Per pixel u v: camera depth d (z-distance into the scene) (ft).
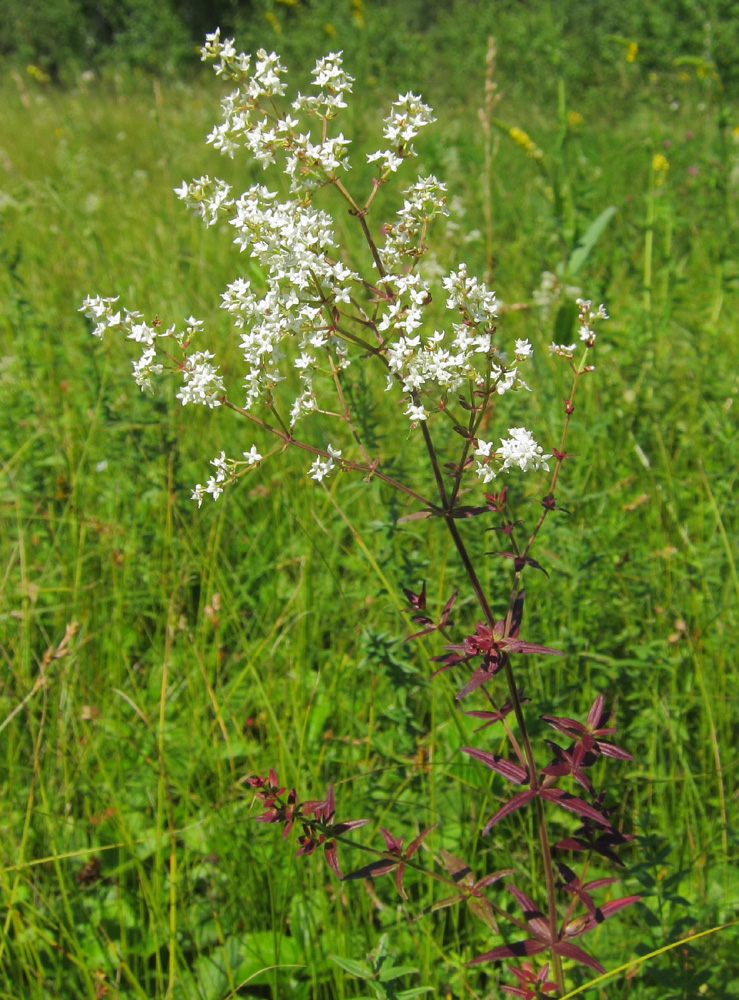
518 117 37.45
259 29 59.72
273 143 5.58
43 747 9.29
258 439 13.34
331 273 5.48
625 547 10.62
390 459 9.43
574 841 6.28
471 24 59.93
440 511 5.77
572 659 9.49
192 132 37.58
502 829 8.50
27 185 24.49
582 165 25.88
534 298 15.70
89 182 28.94
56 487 12.50
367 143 27.55
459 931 8.02
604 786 8.50
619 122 37.32
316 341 5.61
